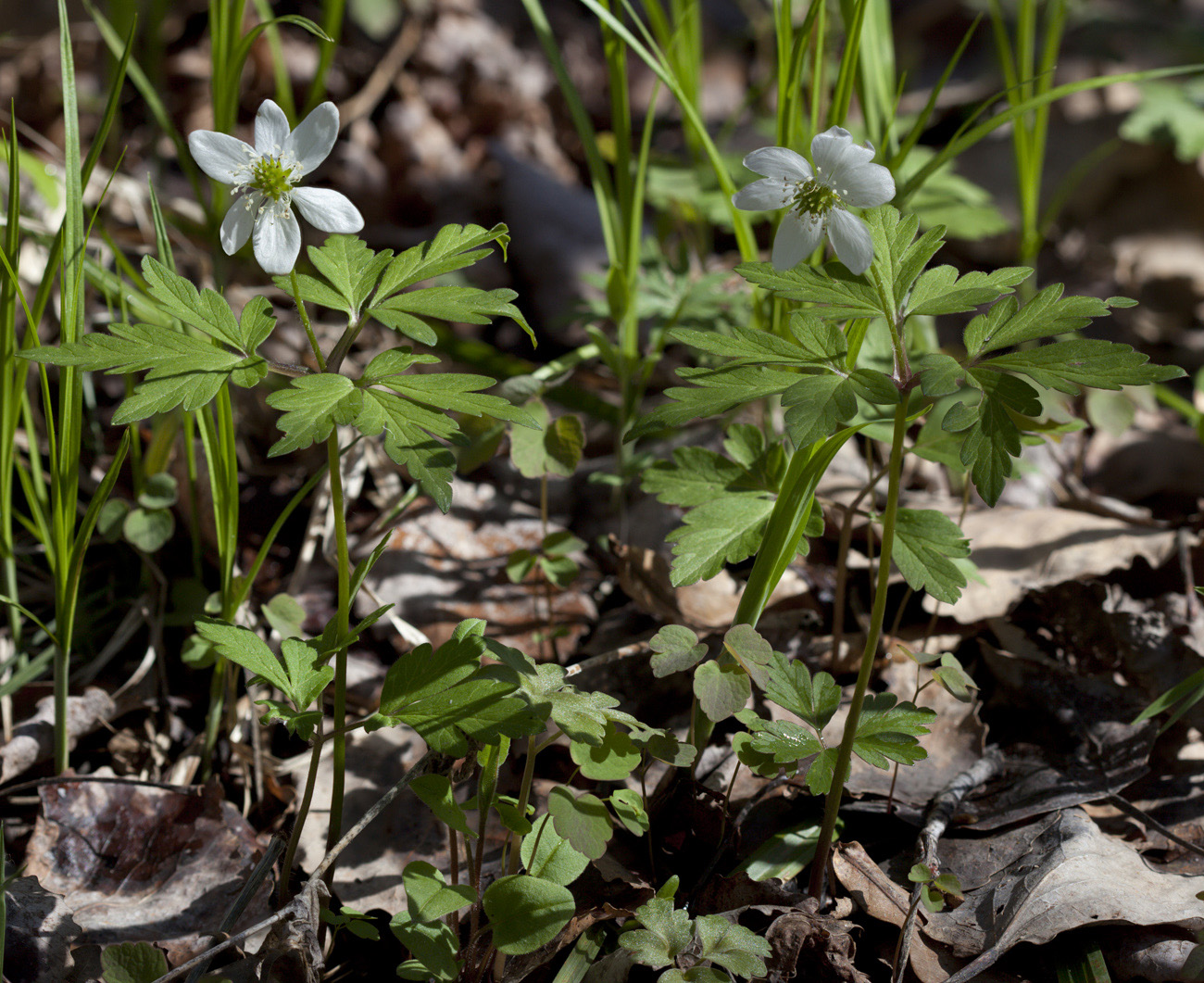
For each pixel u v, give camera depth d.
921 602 0.62
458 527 0.65
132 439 0.60
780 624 0.61
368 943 0.55
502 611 0.62
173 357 0.51
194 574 0.62
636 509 0.66
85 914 0.54
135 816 0.56
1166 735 0.59
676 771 0.56
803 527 0.55
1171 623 0.62
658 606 0.62
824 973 0.53
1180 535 0.63
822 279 0.52
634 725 0.52
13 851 0.56
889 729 0.53
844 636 0.61
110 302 0.60
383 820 0.57
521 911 0.51
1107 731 0.58
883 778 0.57
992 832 0.56
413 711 0.51
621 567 0.62
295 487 0.67
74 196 0.54
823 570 0.64
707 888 0.54
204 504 0.63
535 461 0.59
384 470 0.66
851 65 0.58
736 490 0.56
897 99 0.60
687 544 0.55
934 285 0.52
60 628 0.56
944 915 0.54
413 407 0.50
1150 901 0.54
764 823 0.56
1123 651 0.61
